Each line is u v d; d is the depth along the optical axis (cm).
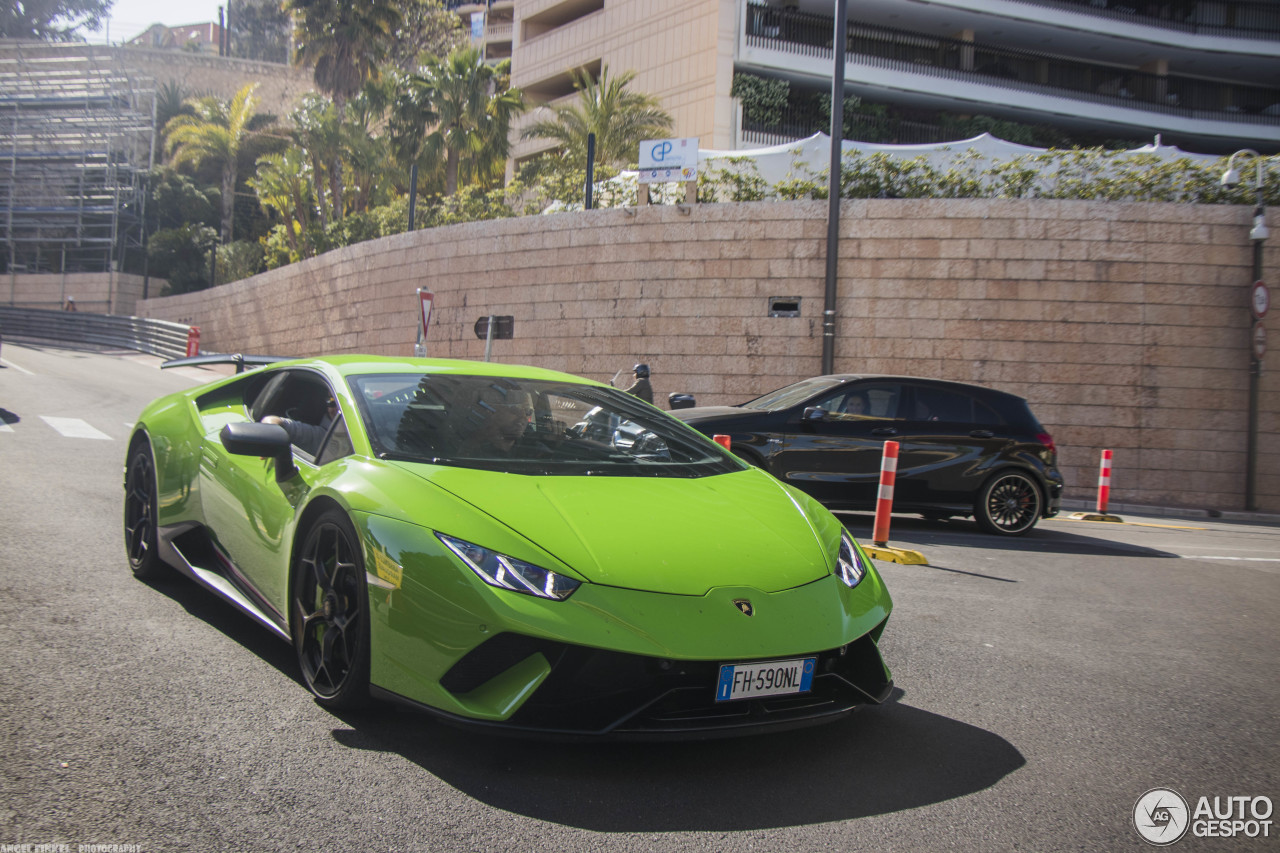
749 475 356
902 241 1469
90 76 4372
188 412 432
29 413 1166
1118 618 520
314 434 355
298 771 249
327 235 2898
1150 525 1138
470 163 3147
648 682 250
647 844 220
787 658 257
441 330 1930
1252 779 288
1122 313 1415
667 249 1593
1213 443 1405
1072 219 1423
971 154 1595
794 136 3198
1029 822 248
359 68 3638
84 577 436
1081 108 3491
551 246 1728
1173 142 3775
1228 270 1409
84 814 218
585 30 3694
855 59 3197
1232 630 509
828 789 261
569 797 243
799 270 1509
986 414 873
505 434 333
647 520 283
